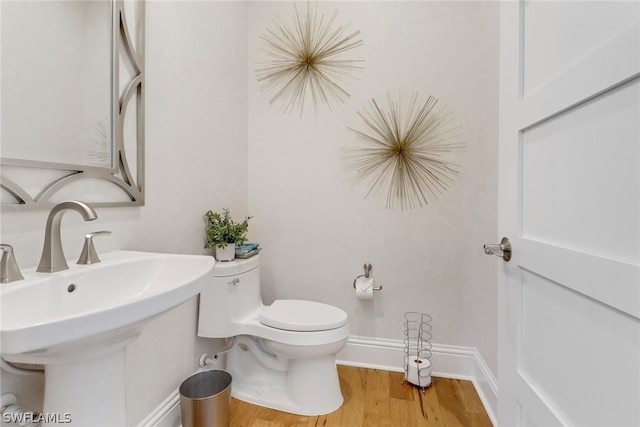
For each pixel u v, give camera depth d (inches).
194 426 49.6
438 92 72.2
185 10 57.1
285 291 81.0
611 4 19.9
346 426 55.6
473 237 70.7
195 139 60.4
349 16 76.3
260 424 56.1
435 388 67.4
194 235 60.2
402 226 74.5
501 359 35.5
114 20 42.4
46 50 34.6
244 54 80.2
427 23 72.4
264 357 63.8
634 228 18.4
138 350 46.0
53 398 28.8
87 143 39.1
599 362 21.3
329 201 78.3
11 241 31.1
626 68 18.7
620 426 19.6
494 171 58.1
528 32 30.4
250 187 82.4
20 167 31.9
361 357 76.7
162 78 51.5
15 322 26.0
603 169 20.8
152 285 39.1
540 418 27.9
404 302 74.7
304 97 79.4
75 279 31.8
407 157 73.9
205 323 59.5
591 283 21.7
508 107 33.8
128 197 44.9
